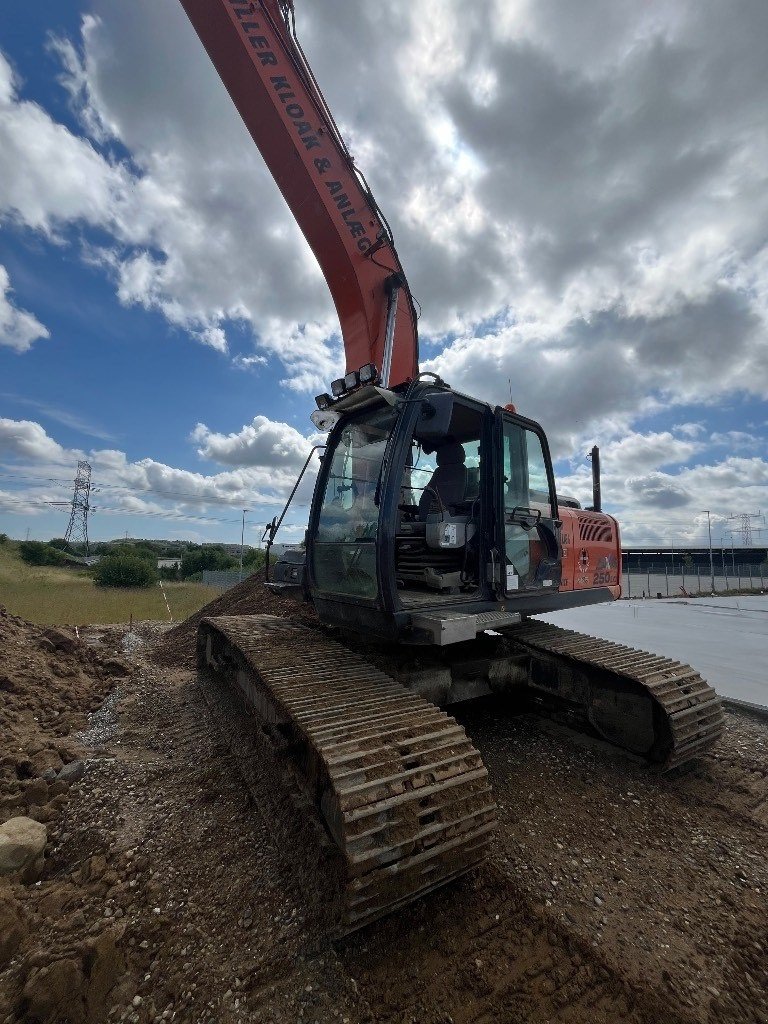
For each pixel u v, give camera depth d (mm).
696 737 3797
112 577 23234
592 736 4285
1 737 3881
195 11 4969
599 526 5449
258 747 3641
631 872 2678
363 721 2600
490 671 4441
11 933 2064
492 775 3637
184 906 2322
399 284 5789
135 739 4137
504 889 2484
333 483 4109
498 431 3943
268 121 5289
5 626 5805
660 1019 1833
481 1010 1858
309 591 4145
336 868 2182
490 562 3805
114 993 1886
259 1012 1833
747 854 2883
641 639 8734
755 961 2123
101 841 2775
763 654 7625
